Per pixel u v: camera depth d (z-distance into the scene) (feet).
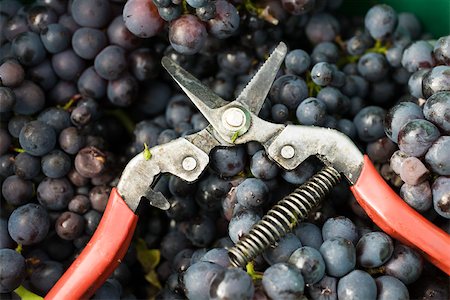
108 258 1.10
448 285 1.13
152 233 1.34
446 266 1.06
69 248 1.25
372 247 1.07
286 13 1.29
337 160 1.12
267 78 1.16
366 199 1.10
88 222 1.22
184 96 1.34
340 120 1.25
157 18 1.21
